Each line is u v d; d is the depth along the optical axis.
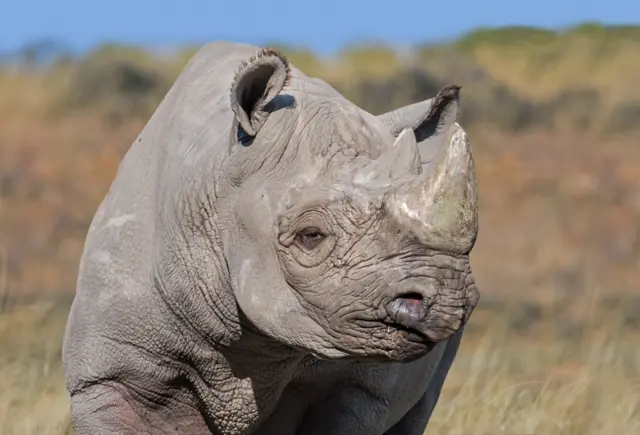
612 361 27.34
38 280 42.81
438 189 12.75
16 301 36.25
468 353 31.98
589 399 23.55
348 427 15.97
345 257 13.24
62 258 46.56
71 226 51.81
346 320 13.30
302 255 13.49
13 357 26.11
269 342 15.02
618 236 50.84
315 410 16.20
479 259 45.69
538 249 46.28
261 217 13.87
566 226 52.59
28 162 61.75
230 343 15.06
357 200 13.23
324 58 84.94
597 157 65.62
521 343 32.94
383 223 13.08
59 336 28.38
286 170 13.91
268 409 15.79
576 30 93.31
